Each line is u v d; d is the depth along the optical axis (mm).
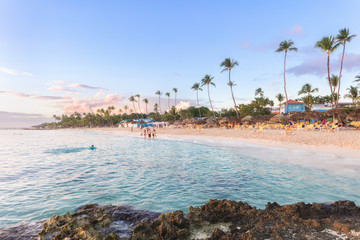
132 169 11547
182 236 3715
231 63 52656
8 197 7168
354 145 14898
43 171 11414
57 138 47812
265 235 3547
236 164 11992
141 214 5227
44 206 6348
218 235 3635
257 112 57688
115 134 59281
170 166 12195
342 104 56094
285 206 4605
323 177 8539
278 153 14672
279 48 43969
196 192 7383
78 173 10797
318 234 3535
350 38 30750
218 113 79125
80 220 4406
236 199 6559
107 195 7238
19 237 4152
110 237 3711
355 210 4570
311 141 18234
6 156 17703
